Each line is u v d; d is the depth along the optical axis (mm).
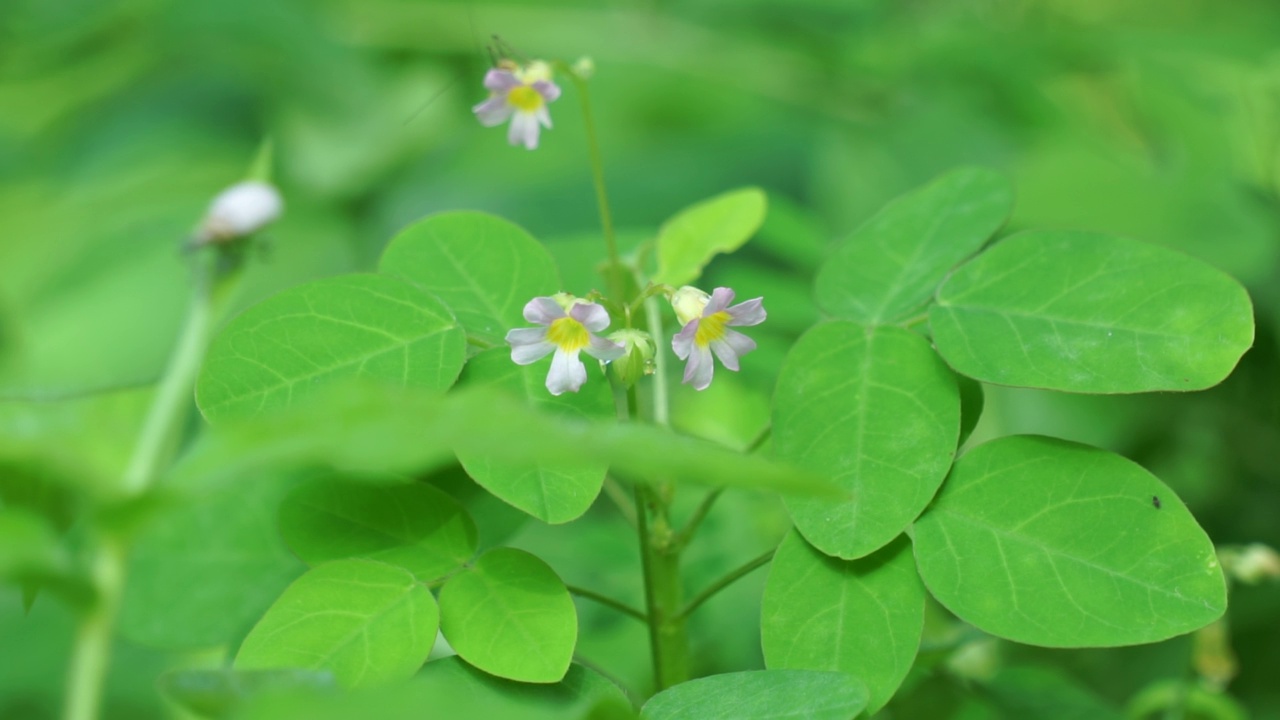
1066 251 331
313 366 321
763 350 431
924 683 379
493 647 311
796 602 318
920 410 325
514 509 338
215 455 284
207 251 364
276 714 275
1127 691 446
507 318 336
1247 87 629
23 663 446
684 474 281
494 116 348
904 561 319
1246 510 531
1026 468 321
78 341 659
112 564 291
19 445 290
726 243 369
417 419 280
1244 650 482
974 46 683
